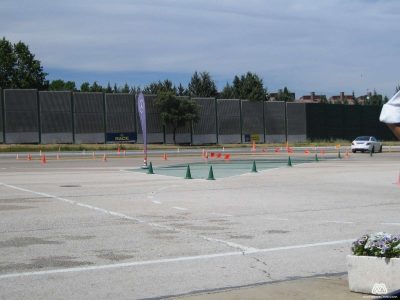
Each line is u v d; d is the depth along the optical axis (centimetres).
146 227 1102
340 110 9206
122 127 7644
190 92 12388
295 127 8888
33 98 7044
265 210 1341
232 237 995
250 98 12269
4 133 6856
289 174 2473
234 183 2055
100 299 624
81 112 7356
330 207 1394
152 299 623
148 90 12125
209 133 8344
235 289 660
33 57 11719
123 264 793
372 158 3953
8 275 731
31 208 1380
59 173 2634
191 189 1842
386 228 1078
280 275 730
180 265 787
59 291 656
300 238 983
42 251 881
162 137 8012
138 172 2683
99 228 1091
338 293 628
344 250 884
